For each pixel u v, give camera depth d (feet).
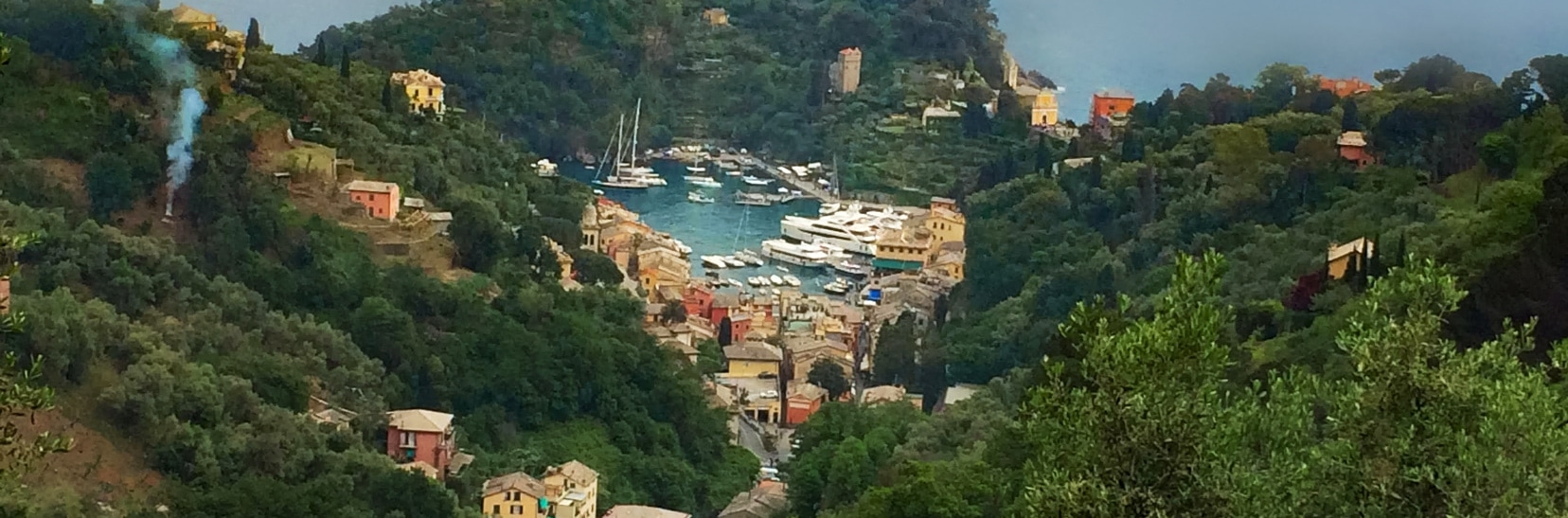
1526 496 141.79
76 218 462.19
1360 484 148.66
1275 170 615.16
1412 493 146.61
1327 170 601.62
